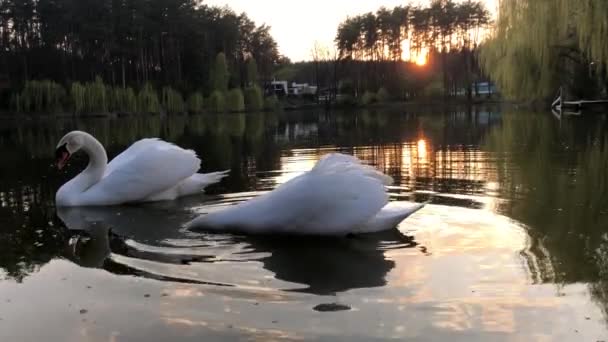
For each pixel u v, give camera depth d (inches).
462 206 243.8
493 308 131.3
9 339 122.0
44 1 2583.7
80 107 1999.3
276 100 2568.9
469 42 2930.6
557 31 975.6
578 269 155.7
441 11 2982.3
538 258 166.7
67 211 260.5
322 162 216.5
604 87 1143.0
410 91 2935.5
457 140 589.3
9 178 373.7
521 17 1018.7
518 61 1041.5
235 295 143.6
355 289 146.8
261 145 625.0
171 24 2815.0
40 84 2049.7
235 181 340.5
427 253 177.0
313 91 3444.9
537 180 306.3
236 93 2373.3
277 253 183.6
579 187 280.1
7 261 178.4
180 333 122.0
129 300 141.4
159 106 2132.1
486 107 1831.9
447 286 146.4
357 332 120.6
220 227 214.5
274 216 204.4
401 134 721.0
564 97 1188.5
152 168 279.1
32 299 144.2
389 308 133.2
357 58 3179.1
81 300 142.5
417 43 3137.3
